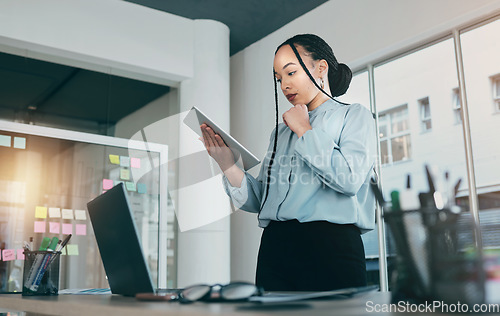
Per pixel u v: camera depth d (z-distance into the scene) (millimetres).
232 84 4598
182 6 3889
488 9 2812
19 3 3352
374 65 3527
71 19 3529
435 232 612
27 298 1160
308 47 2201
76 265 3303
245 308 646
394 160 3355
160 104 3920
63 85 3520
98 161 3535
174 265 3719
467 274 567
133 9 3814
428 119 3215
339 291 816
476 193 2936
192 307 685
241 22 4129
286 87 2225
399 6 3252
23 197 3217
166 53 3898
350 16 3559
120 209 1037
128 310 710
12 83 3338
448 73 3131
